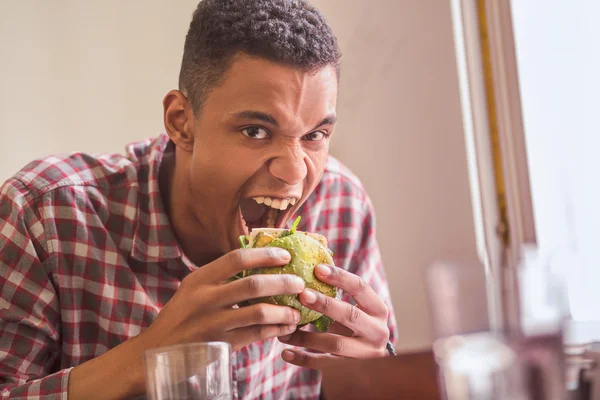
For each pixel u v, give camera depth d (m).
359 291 1.09
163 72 2.57
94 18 2.62
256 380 1.48
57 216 1.38
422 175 2.28
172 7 2.58
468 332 0.62
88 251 1.39
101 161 1.49
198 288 1.00
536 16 2.15
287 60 1.09
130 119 2.59
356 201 1.75
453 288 0.63
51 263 1.36
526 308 0.62
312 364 1.11
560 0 2.12
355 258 1.74
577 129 2.09
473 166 2.18
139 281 1.43
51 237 1.36
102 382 1.09
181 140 1.28
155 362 0.70
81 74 2.60
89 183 1.43
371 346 1.14
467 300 0.63
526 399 0.60
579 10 2.08
